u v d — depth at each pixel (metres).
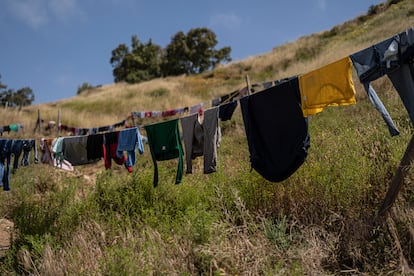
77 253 4.32
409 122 5.95
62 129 12.86
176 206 5.35
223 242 3.83
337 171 4.76
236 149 7.71
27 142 5.75
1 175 5.64
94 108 18.56
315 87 3.58
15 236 5.38
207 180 5.79
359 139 5.49
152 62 47.28
